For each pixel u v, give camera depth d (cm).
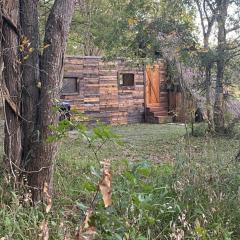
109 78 1744
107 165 261
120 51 1235
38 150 433
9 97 434
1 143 625
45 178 434
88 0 1725
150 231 357
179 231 333
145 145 1051
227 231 375
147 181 445
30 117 439
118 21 1181
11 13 432
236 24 1161
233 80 1205
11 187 412
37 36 450
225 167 500
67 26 445
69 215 402
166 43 1145
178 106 1841
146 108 1862
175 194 429
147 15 1142
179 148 672
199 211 393
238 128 1206
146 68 1714
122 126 1673
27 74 439
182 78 1200
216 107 1215
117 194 368
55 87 437
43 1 857
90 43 1969
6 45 432
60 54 441
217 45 1168
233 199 426
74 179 527
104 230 299
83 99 1658
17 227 337
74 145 807
